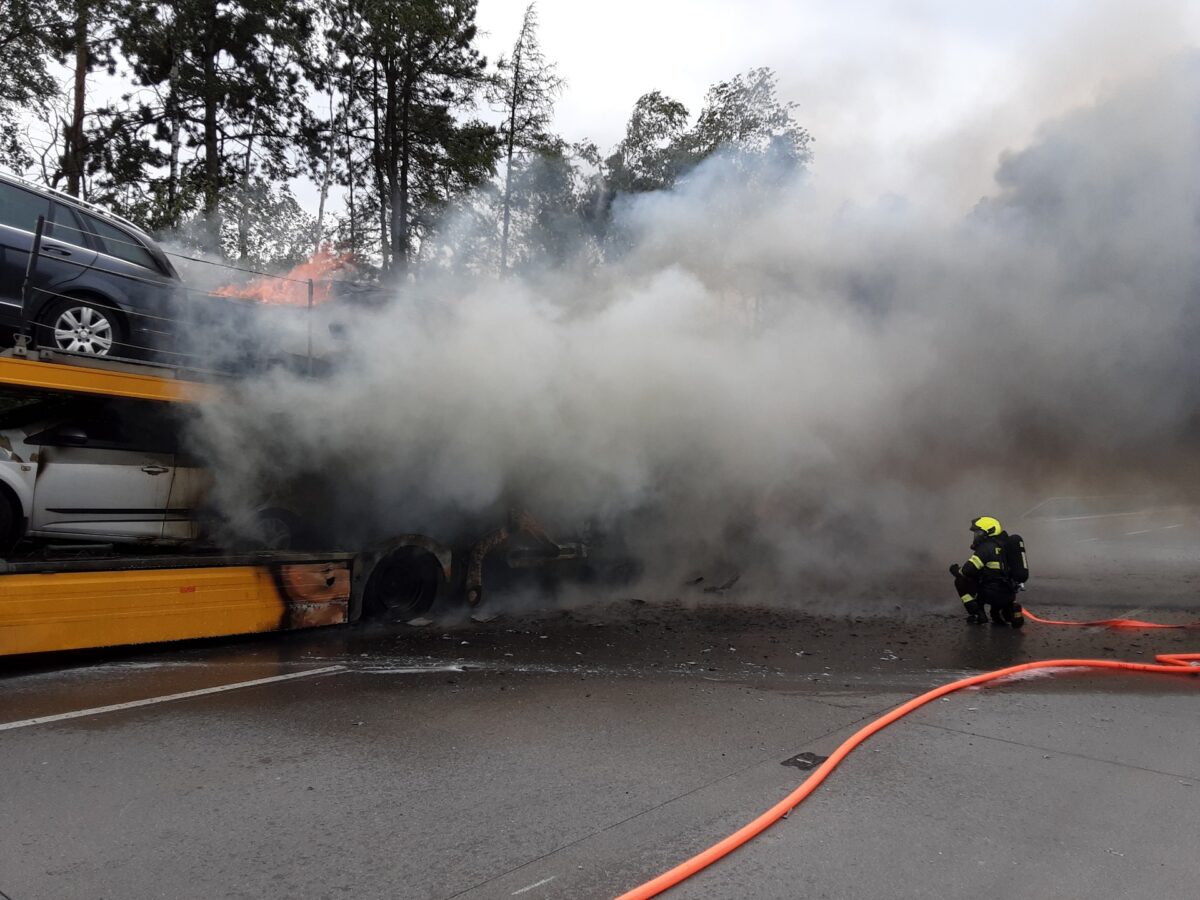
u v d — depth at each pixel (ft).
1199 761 13.98
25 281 19.13
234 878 9.64
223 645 20.76
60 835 10.53
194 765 12.93
